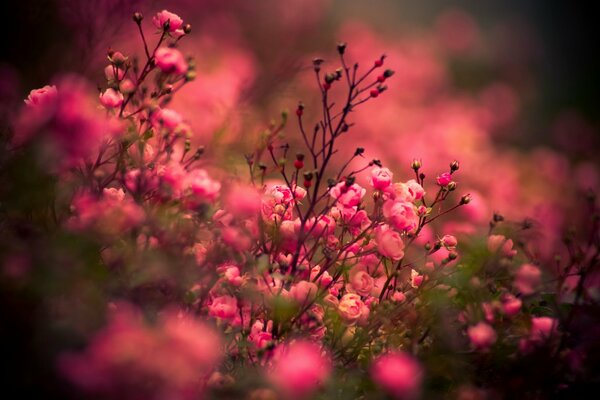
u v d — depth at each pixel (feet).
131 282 3.47
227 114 3.95
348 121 6.22
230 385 3.44
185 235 3.51
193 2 7.18
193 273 3.50
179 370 3.33
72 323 3.36
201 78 5.10
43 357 3.34
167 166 3.58
